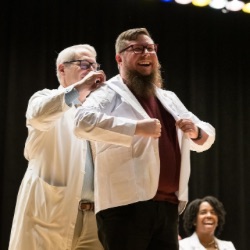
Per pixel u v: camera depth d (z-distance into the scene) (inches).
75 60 141.4
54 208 132.3
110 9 273.3
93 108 105.4
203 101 288.2
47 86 254.8
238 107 294.8
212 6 278.4
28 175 137.9
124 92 111.0
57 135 136.6
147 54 112.8
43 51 254.4
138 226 102.7
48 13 259.9
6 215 237.6
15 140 243.9
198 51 291.3
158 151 105.8
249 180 292.4
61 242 132.0
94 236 133.8
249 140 296.0
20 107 246.8
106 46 268.1
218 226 219.6
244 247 281.9
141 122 101.7
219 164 288.4
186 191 109.7
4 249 234.7
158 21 284.2
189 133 112.0
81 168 134.8
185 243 210.4
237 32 300.0
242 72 299.1
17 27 252.5
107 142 102.8
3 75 248.4
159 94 116.3
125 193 103.5
